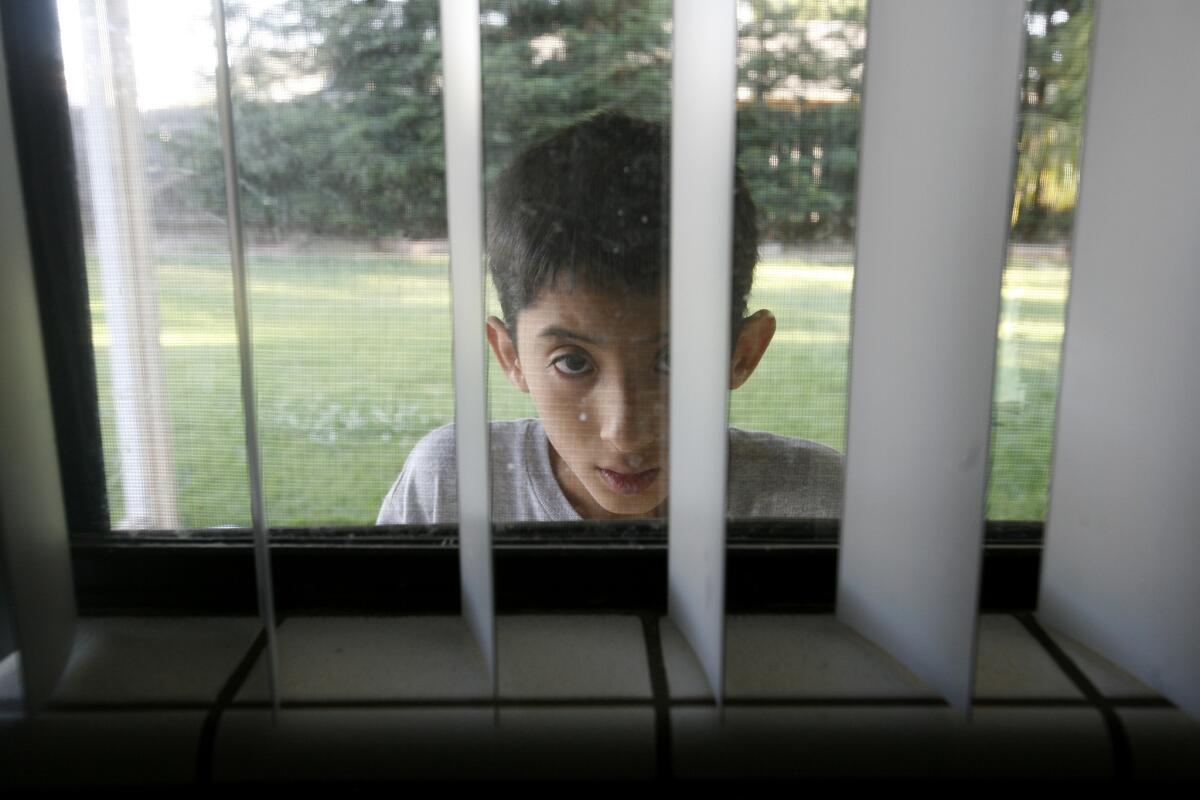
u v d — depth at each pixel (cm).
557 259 74
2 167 62
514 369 78
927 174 61
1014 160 54
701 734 65
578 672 70
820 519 79
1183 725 65
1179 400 63
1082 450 70
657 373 77
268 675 65
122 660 71
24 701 64
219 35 54
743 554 78
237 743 65
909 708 66
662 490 79
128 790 65
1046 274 74
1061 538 73
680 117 62
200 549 77
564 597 79
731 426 77
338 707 66
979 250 57
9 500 62
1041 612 76
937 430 63
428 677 69
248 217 71
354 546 79
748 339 75
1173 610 65
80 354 74
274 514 78
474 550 68
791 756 65
